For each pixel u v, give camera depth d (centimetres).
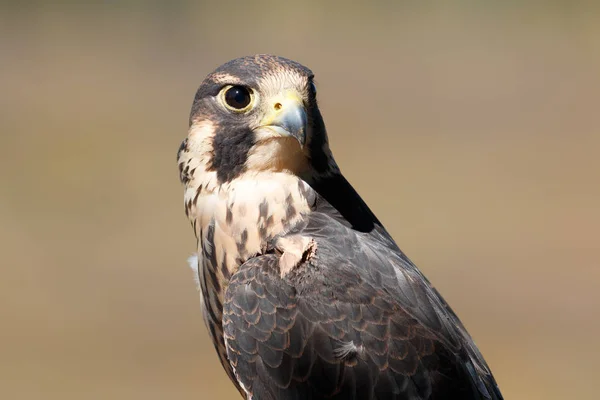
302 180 645
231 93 641
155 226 2006
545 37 3350
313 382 598
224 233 639
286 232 632
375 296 605
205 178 647
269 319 604
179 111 2711
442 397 595
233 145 640
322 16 3472
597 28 3378
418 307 615
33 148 2414
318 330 599
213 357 1513
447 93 2916
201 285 663
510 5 3512
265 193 635
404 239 1930
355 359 595
